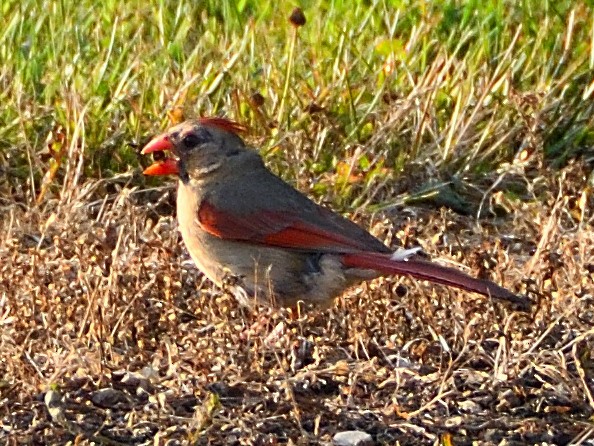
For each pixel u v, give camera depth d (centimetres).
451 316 990
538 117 1289
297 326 975
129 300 971
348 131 1300
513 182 1273
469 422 890
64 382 912
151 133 1268
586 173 1287
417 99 1290
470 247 1141
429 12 1484
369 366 938
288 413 892
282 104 1294
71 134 1253
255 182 1033
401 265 958
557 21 1458
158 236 1068
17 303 960
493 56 1416
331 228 1009
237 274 1020
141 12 1492
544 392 922
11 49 1397
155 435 852
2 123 1290
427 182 1263
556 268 1020
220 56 1399
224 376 922
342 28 1463
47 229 1120
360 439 859
